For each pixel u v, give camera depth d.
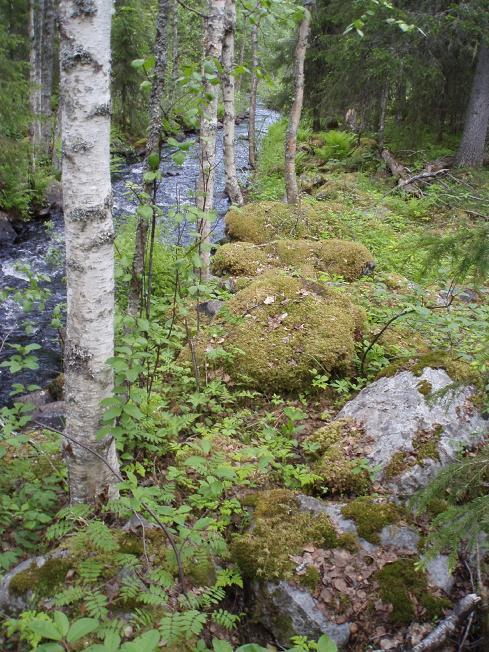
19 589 2.64
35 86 12.45
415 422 3.71
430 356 4.29
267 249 8.20
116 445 3.61
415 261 7.86
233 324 5.52
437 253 3.23
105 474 3.24
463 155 12.36
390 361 5.30
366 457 3.66
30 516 3.12
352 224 9.73
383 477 3.48
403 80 12.25
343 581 2.78
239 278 7.15
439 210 9.75
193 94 4.03
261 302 5.79
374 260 8.08
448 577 2.79
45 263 10.02
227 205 13.08
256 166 16.11
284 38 16.36
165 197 13.54
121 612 2.51
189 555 2.80
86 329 2.96
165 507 2.86
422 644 2.48
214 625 2.66
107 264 2.93
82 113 2.65
